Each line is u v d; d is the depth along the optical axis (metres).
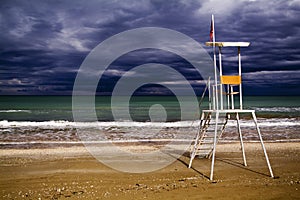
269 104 62.31
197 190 7.51
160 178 8.91
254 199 6.73
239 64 9.12
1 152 13.21
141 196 7.12
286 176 8.94
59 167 10.39
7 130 21.41
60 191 7.70
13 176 9.21
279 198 6.79
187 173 9.47
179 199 6.81
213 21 9.33
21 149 14.09
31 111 42.22
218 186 7.87
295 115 32.66
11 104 62.41
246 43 9.08
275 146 14.49
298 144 15.10
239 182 8.28
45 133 20.06
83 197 7.17
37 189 7.89
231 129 21.31
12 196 7.33
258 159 11.52
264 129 21.52
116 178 8.95
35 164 10.85
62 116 34.62
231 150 13.47
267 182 8.24
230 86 9.63
